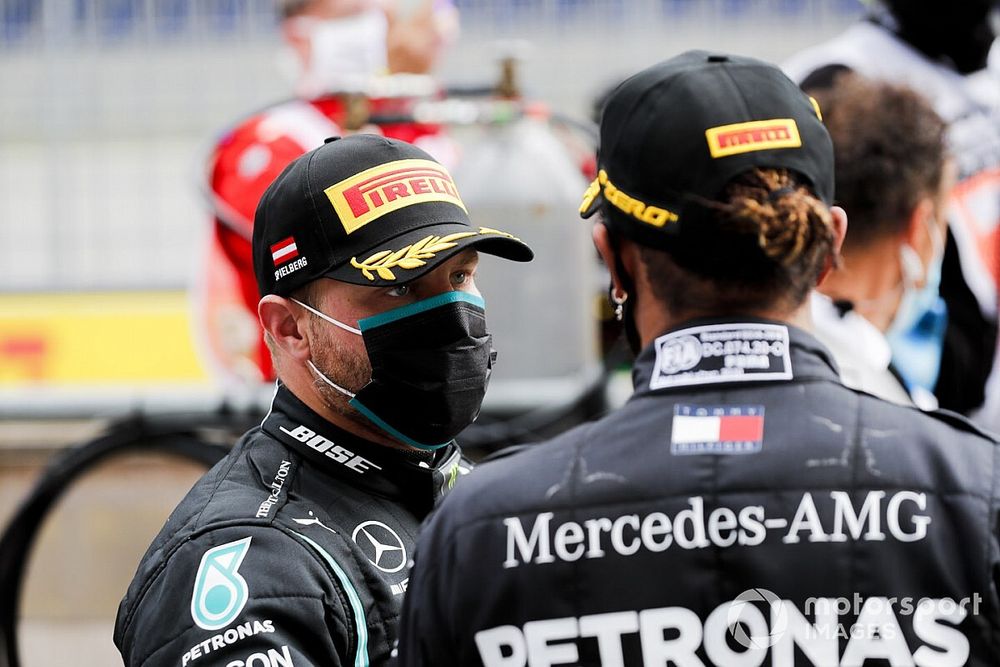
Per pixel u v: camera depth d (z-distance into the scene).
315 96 13.91
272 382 15.67
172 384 20.02
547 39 23.27
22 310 20.36
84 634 18.88
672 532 4.97
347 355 6.78
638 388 5.33
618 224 5.28
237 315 15.74
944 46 11.91
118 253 22.12
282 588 6.16
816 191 5.17
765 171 5.07
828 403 5.11
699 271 5.16
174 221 22.14
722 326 5.21
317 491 6.70
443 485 7.13
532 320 12.95
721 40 23.17
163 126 22.53
